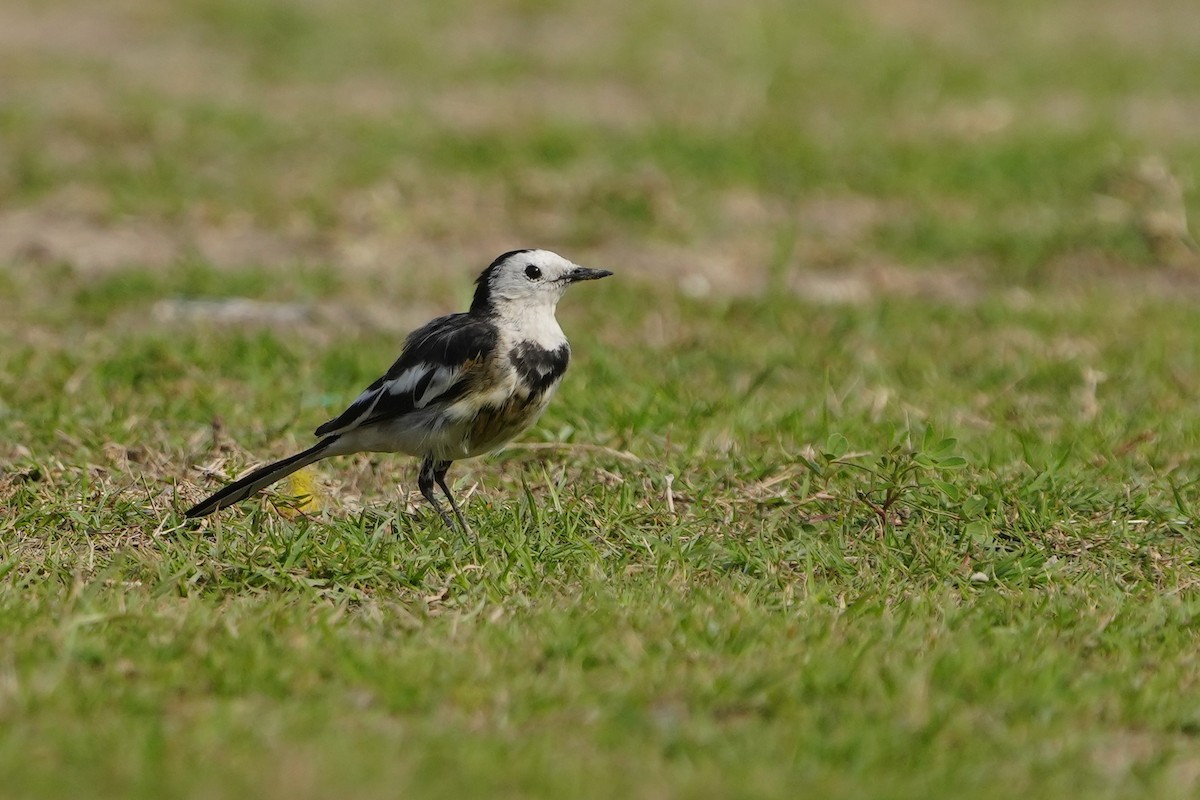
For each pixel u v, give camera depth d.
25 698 7.94
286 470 10.73
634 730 7.95
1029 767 7.71
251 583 9.97
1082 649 9.16
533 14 31.12
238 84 26.34
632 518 11.07
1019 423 13.52
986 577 10.34
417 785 7.28
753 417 13.23
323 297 17.53
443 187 21.17
